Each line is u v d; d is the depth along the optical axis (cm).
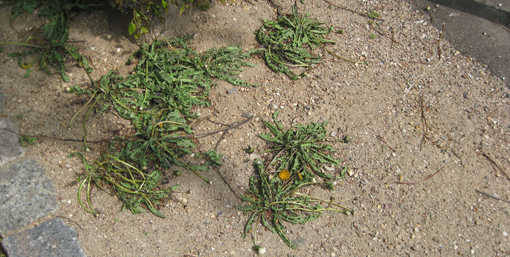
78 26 291
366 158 273
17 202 232
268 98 291
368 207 256
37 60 275
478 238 252
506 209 265
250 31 324
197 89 287
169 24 302
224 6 329
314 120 284
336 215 251
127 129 263
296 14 338
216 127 273
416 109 302
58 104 265
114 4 270
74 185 244
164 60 286
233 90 290
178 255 232
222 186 253
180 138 260
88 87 274
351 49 330
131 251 230
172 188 247
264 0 349
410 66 328
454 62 336
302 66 313
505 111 310
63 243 225
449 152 283
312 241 242
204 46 310
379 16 361
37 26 282
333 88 303
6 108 259
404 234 249
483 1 384
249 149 266
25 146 252
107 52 290
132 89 275
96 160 250
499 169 280
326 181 261
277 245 239
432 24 362
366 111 295
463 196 267
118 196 244
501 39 355
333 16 351
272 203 247
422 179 270
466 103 311
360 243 244
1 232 223
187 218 243
